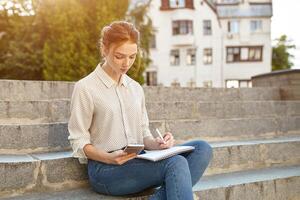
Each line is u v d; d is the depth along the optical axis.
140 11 11.92
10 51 11.75
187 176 2.17
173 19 27.58
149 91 5.36
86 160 2.52
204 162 2.40
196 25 27.81
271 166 3.75
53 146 3.07
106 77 2.43
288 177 3.26
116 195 2.46
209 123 4.07
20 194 2.54
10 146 2.93
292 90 6.43
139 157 2.26
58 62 9.45
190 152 2.43
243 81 28.20
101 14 9.41
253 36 28.23
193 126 3.96
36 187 2.59
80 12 9.41
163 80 27.36
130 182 2.33
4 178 2.50
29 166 2.56
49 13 9.75
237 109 5.12
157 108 4.38
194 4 27.86
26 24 11.02
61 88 4.93
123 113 2.45
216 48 27.95
